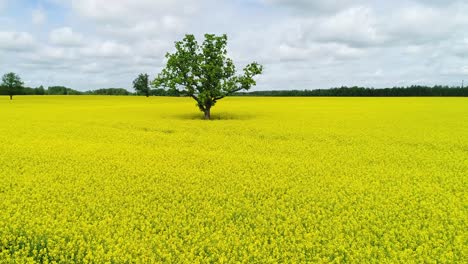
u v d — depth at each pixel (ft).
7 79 294.66
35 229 30.71
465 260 26.48
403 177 47.14
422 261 26.32
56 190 41.14
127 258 26.68
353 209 35.50
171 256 26.99
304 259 26.81
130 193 40.93
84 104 226.38
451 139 76.89
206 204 37.06
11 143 71.15
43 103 236.84
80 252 27.35
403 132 87.97
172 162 55.26
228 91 120.06
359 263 26.20
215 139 77.66
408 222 32.58
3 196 39.14
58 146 67.87
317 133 85.97
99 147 67.10
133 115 136.98
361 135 83.20
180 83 118.01
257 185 43.52
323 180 45.68
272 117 128.36
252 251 27.48
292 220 32.99
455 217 33.65
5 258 26.99
